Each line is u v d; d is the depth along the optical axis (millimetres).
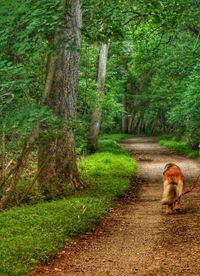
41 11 12883
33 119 12992
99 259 9641
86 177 22406
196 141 43812
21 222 11891
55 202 15516
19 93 13359
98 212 14062
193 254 9836
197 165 32781
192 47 32875
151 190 20547
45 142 16844
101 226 12961
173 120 45750
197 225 12781
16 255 9023
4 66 12711
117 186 19906
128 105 85188
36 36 13453
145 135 89125
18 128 13477
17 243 9773
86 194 17719
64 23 14844
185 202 16984
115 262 9414
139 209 15703
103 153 36750
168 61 34812
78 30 19125
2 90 12734
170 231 12164
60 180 18562
